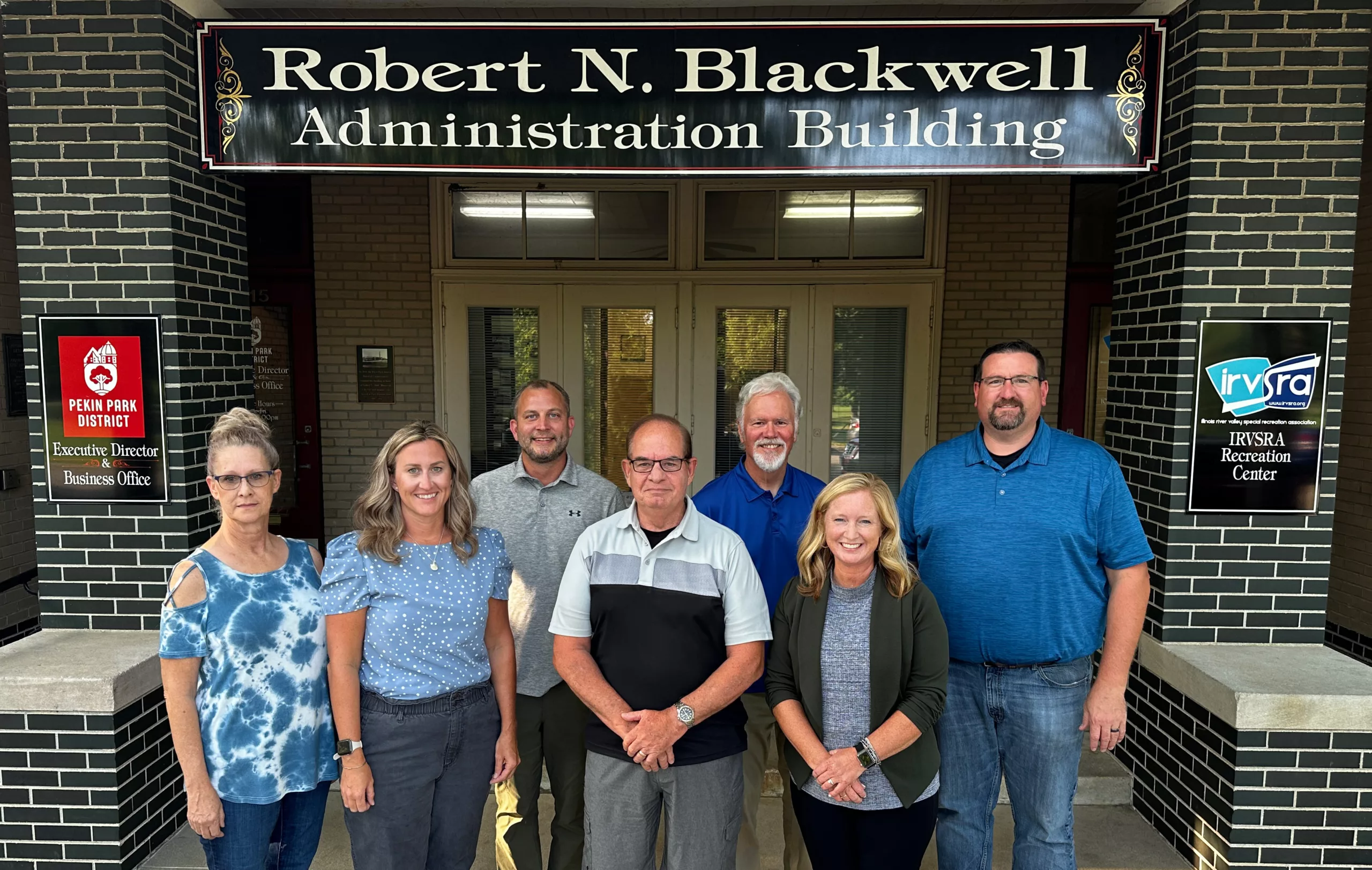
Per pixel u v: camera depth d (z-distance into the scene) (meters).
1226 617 3.01
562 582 2.14
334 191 5.31
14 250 5.03
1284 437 2.93
